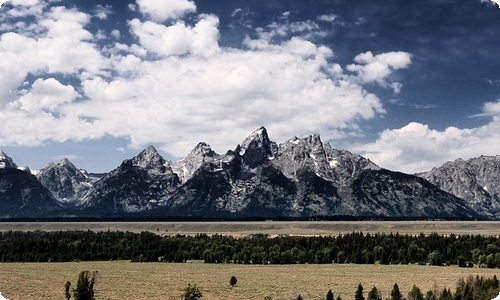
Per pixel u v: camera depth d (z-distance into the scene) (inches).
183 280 7386.8
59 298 5856.3
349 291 6274.6
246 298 5856.3
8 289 6510.8
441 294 5260.8
